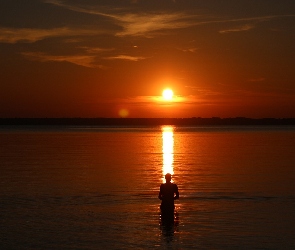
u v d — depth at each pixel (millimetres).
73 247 14609
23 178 30781
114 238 15594
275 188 26156
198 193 24484
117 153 54844
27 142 82562
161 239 15484
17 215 19156
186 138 102312
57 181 29266
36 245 14820
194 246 14672
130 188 26234
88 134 133000
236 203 21734
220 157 48438
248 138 100250
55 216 18953
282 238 15555
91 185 27422
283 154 52344
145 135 123688
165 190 19078
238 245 14758
